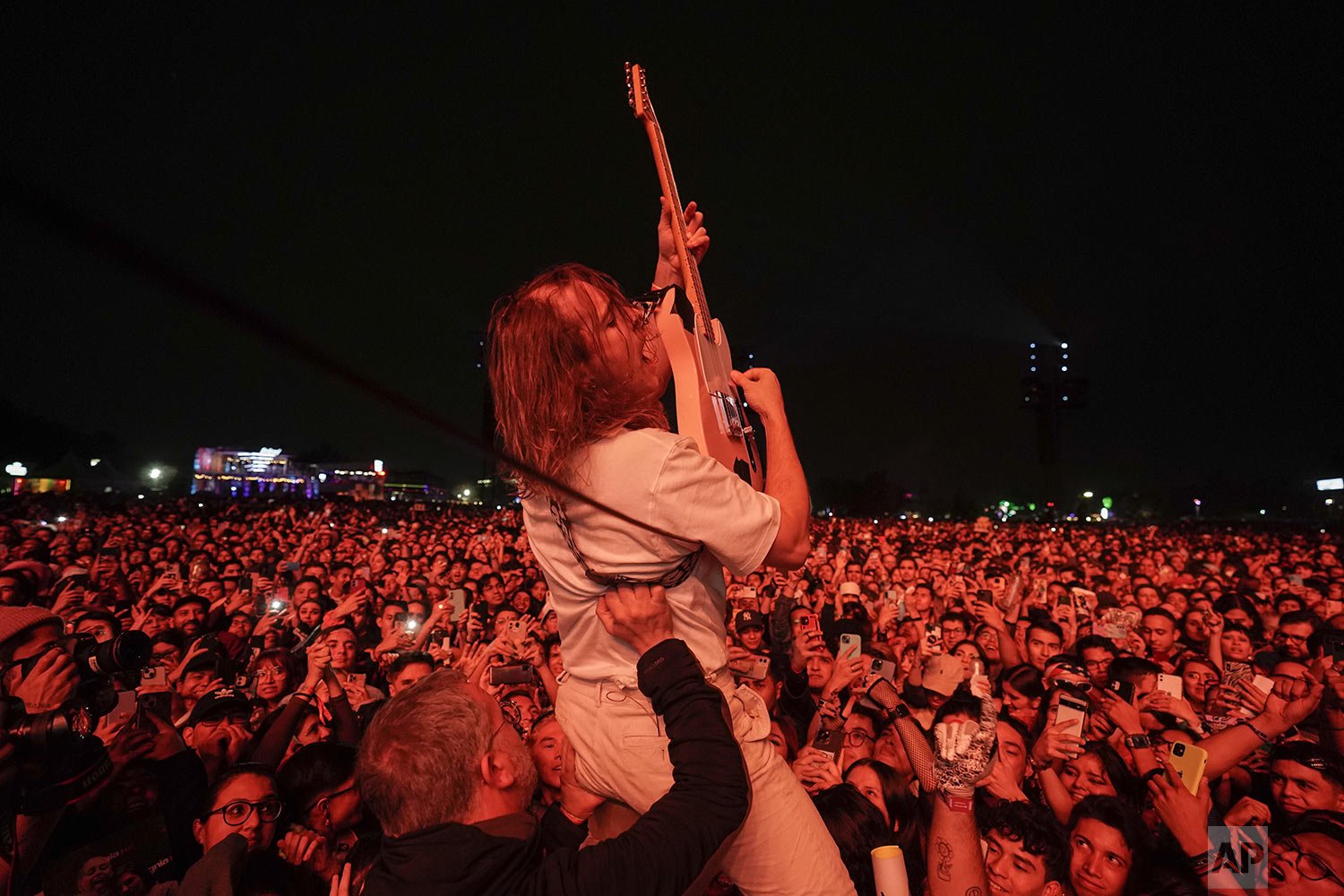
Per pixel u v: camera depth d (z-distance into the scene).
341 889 2.34
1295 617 6.34
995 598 8.23
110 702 2.53
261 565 11.48
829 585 9.97
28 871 2.09
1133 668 4.38
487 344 1.40
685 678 1.29
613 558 1.35
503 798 1.37
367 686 4.93
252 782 2.89
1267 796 3.54
